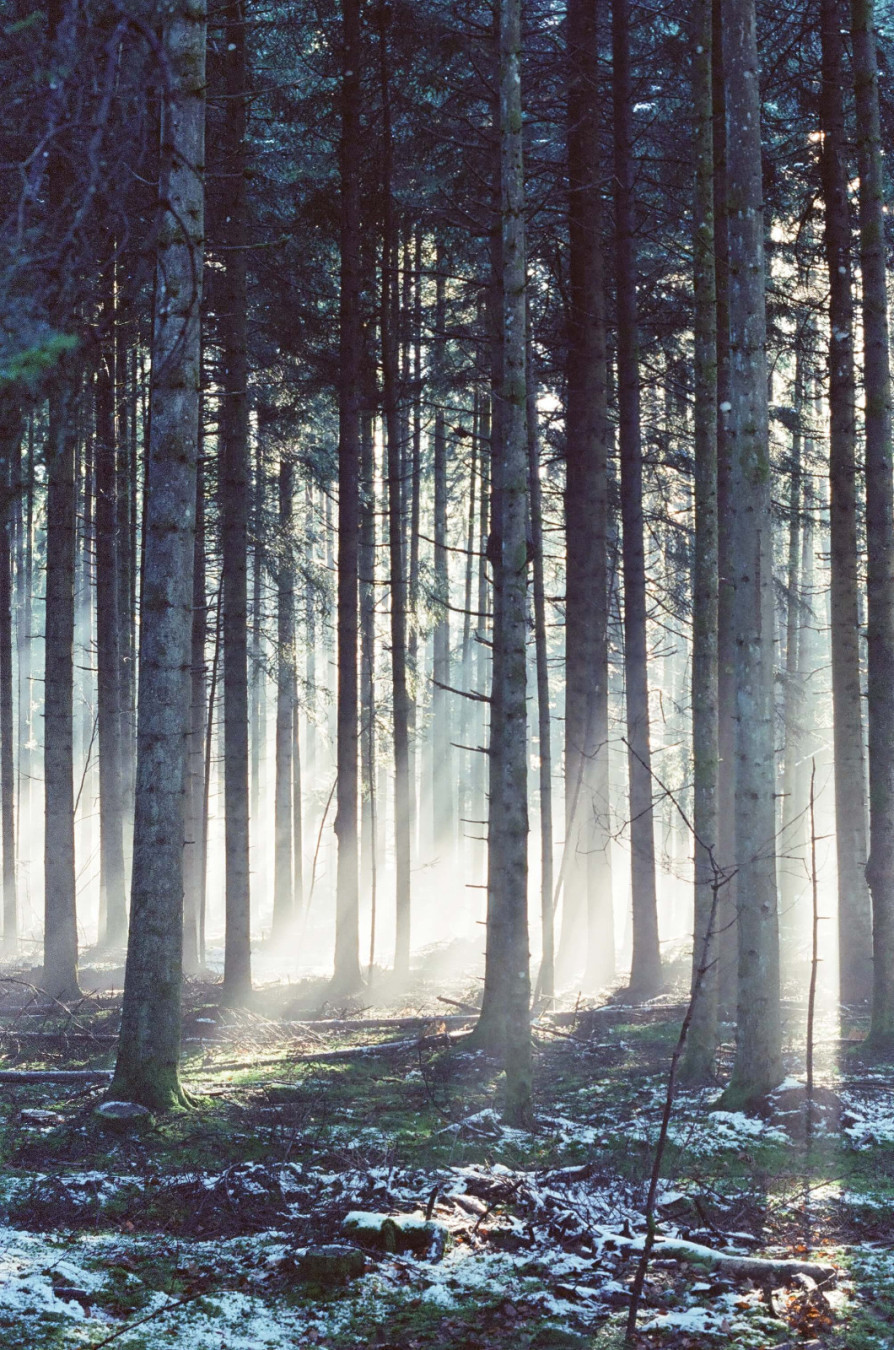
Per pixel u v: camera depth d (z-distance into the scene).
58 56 4.15
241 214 16.44
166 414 10.27
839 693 15.49
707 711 12.05
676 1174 8.68
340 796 18.06
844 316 15.45
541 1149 9.35
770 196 17.22
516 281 10.62
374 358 19.70
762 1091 10.09
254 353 21.19
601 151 18.53
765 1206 7.95
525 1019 10.09
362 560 24.38
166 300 10.09
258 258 19.28
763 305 10.69
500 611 13.82
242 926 16.11
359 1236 7.14
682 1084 11.13
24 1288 6.18
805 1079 10.60
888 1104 9.98
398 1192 8.04
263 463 24.45
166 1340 5.72
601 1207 7.82
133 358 18.45
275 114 18.84
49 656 15.99
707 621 12.12
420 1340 5.83
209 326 19.03
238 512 16.59
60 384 4.59
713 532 12.16
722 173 15.75
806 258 18.31
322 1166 8.70
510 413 10.58
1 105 4.18
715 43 15.85
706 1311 6.19
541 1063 12.77
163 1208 7.72
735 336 10.66
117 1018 14.55
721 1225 7.63
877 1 16.47
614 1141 9.43
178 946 10.20
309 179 19.14
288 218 20.19
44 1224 7.34
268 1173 8.24
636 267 20.05
